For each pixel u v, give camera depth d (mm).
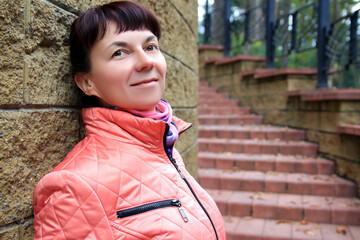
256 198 3535
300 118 4824
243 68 6348
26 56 819
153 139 869
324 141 4203
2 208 755
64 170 729
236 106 6422
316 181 3676
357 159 3537
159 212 770
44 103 883
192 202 868
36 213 759
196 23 2963
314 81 5223
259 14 9031
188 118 2564
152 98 871
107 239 710
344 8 11078
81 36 842
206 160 4297
